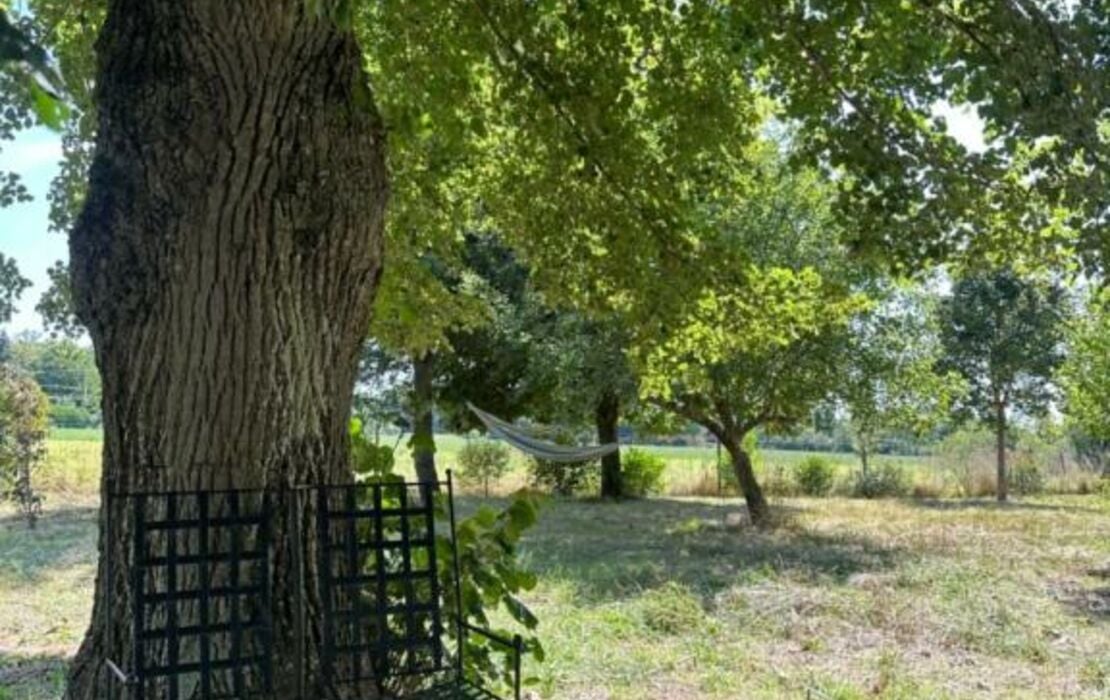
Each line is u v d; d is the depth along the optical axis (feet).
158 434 10.53
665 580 30.83
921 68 13.03
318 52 10.62
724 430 46.62
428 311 22.26
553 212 17.94
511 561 13.34
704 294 17.81
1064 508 59.88
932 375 45.55
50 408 54.39
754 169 23.07
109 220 10.50
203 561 10.27
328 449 11.20
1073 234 13.41
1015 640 22.93
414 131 15.99
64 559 35.19
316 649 10.94
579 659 21.13
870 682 19.70
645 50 15.87
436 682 11.87
